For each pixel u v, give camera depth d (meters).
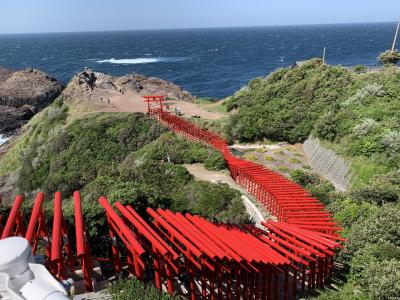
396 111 34.03
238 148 40.22
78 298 9.53
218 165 32.34
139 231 12.95
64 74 148.75
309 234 15.61
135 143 40.81
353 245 17.17
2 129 74.50
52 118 54.62
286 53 196.12
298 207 19.91
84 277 10.73
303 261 13.63
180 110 53.81
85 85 59.75
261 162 36.00
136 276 11.95
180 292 13.18
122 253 15.25
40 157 45.25
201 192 26.61
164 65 161.50
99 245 15.55
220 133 43.62
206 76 127.56
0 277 5.17
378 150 30.03
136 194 18.58
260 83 51.59
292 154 37.72
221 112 52.44
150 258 14.39
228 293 12.96
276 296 13.48
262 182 24.72
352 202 22.16
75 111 53.66
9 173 50.06
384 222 17.92
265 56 184.50
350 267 16.17
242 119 43.19
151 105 56.47
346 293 14.68
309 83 44.47
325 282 15.40
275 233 15.91
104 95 59.62
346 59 157.12
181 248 13.57
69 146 43.41
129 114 46.88
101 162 38.69
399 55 49.03
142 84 74.88
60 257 10.43
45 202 35.09
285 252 14.17
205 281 12.63
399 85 37.41
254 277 13.26
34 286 5.11
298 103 42.88
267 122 41.62
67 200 32.69
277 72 50.59
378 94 37.19
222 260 12.23
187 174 30.00
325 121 36.00
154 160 33.84
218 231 14.66
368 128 32.38
